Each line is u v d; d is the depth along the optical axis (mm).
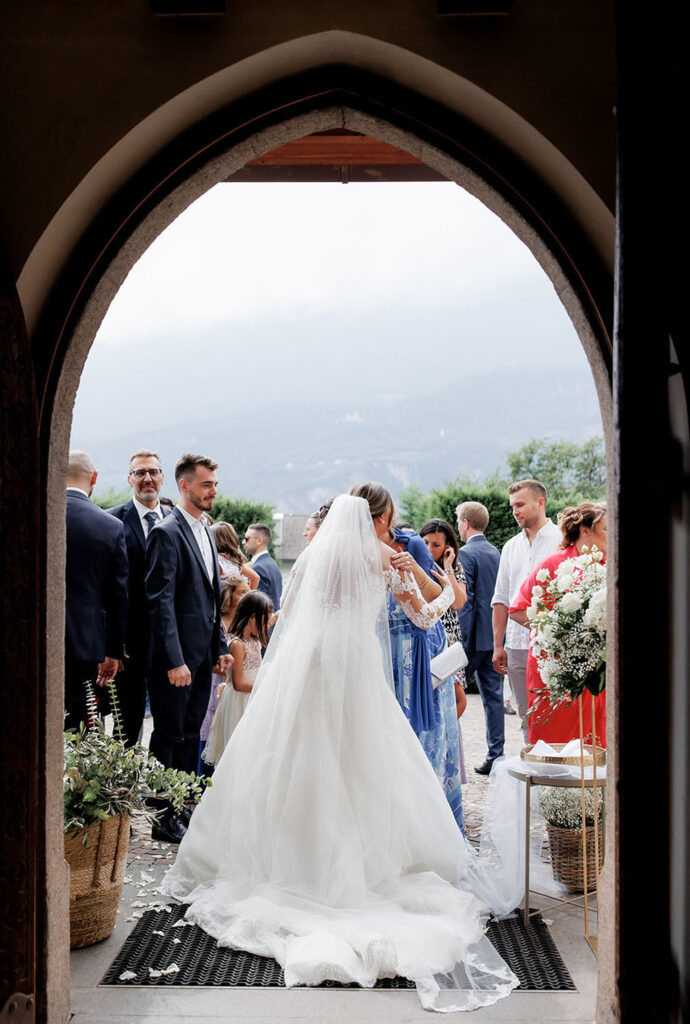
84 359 2953
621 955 2273
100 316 2939
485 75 2605
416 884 3930
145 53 2629
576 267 2771
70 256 2826
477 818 5281
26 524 2646
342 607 4039
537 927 3779
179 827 4914
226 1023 3004
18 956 2650
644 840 2258
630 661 2244
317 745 3873
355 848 3818
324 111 2838
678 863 2242
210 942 3607
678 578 2229
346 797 3879
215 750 5180
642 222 2129
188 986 3248
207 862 4156
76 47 2633
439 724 4715
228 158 2877
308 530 5988
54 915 2865
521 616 4793
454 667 4746
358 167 4668
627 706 2256
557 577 4016
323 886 3746
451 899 3795
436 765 4695
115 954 3496
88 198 2729
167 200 2863
